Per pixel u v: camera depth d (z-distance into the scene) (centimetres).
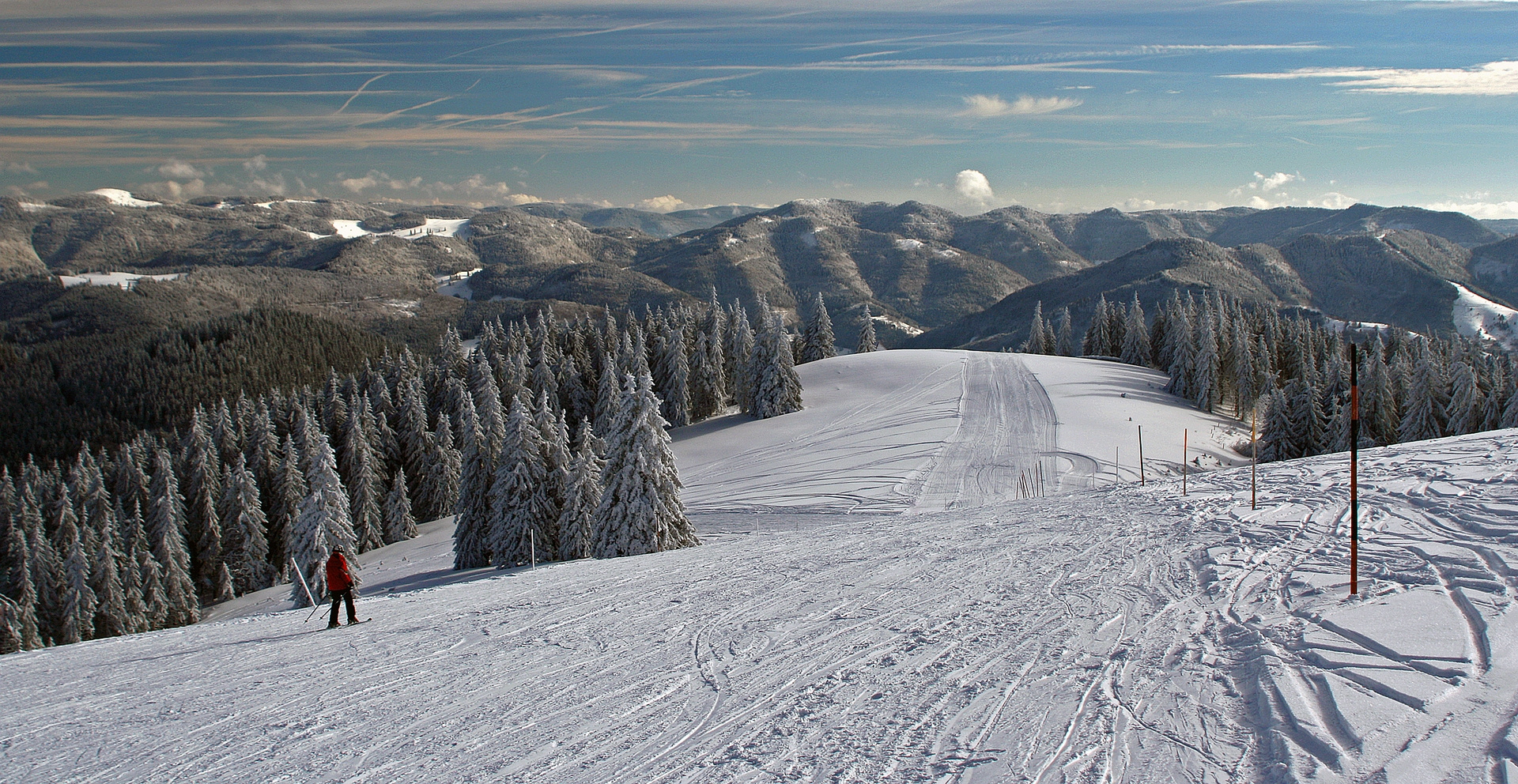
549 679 898
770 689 789
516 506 3588
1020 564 1304
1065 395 6262
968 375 7219
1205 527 1397
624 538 3033
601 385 6450
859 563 1499
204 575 5691
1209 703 629
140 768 707
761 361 6681
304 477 5728
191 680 1021
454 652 1066
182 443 7488
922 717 667
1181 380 6906
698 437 6278
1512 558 920
